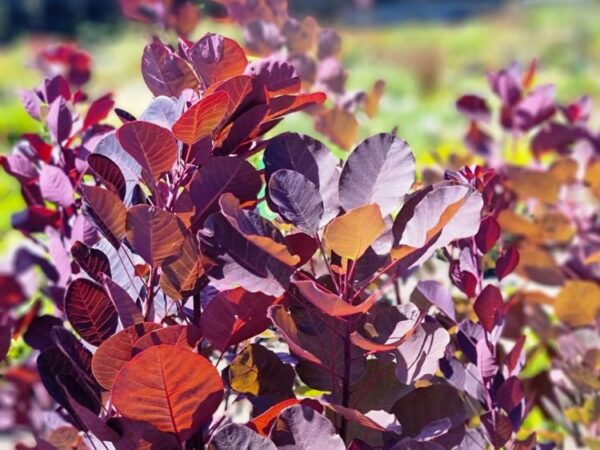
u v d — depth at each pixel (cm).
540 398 88
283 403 50
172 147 48
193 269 49
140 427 47
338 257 51
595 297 84
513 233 92
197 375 46
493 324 57
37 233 80
